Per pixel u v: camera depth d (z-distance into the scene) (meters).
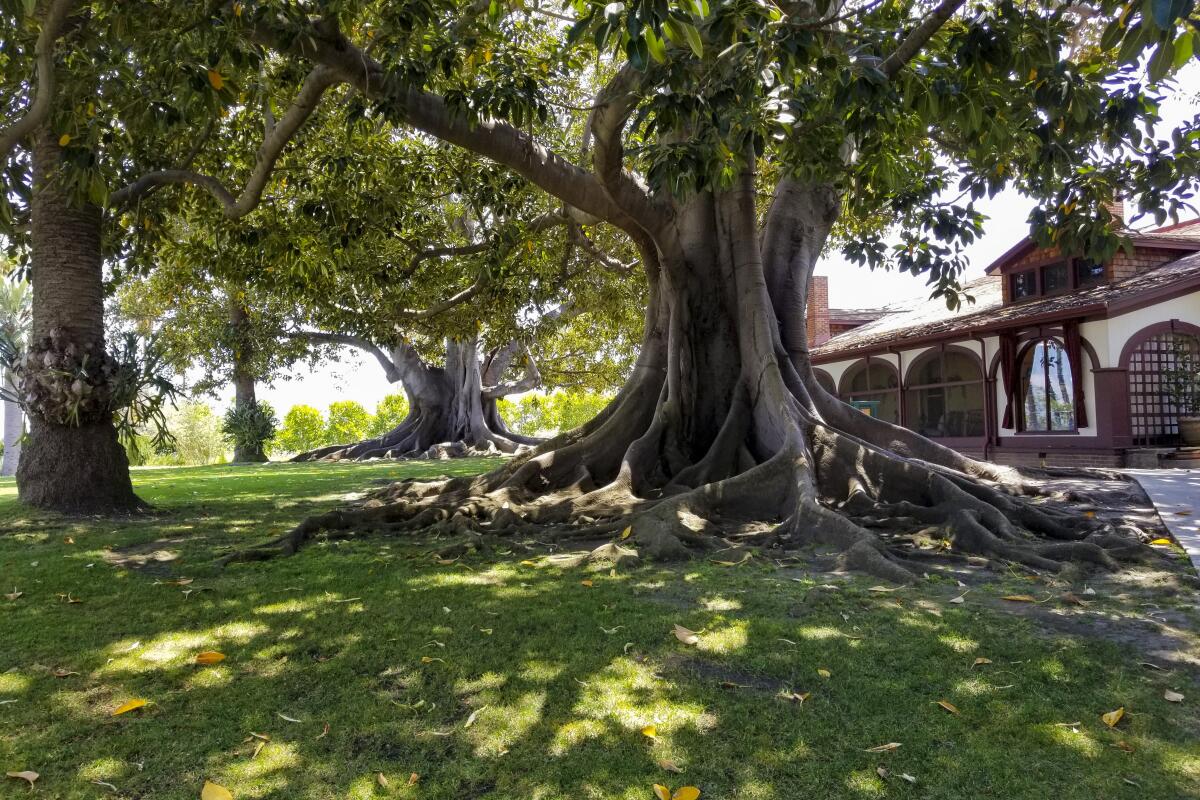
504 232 10.28
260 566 5.44
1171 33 2.91
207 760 2.44
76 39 5.81
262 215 9.99
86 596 4.52
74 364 7.95
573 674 3.13
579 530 6.63
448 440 28.50
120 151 6.54
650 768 2.36
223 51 5.11
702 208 9.60
